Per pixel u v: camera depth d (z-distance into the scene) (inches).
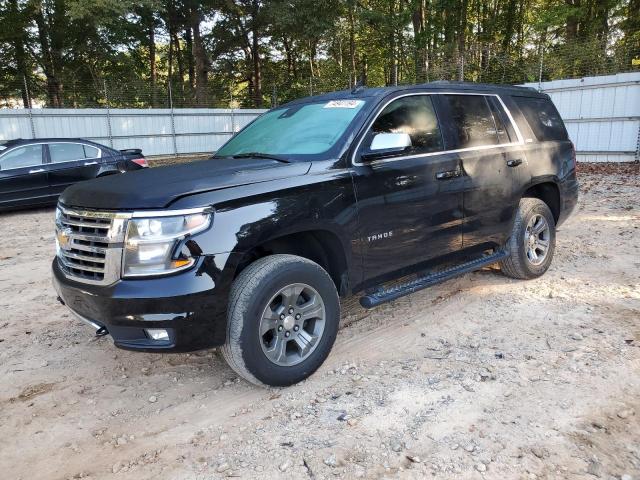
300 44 1438.2
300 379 131.3
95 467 105.0
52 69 1157.1
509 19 1250.0
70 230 123.5
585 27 1118.4
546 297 187.3
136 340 116.9
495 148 181.9
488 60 796.0
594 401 119.3
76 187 133.2
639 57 689.0
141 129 887.1
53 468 105.0
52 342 165.0
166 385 136.5
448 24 1243.8
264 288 119.9
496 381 130.1
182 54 1600.6
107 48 1131.3
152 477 101.0
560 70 716.7
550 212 204.8
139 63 1405.0
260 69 1477.6
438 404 120.9
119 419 121.6
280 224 122.6
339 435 110.8
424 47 1235.2
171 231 110.7
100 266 116.2
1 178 392.8
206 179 121.7
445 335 159.5
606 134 644.1
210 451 108.0
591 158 661.3
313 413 119.6
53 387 136.9
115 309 112.3
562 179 209.9
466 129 174.2
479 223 175.6
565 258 235.3
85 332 172.2
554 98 682.2
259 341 121.4
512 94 199.8
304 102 174.6
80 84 1123.3
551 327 161.5
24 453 109.9
